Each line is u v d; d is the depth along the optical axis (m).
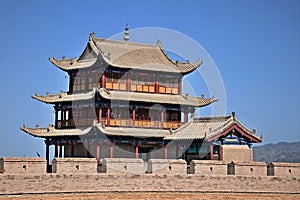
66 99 86.69
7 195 59.12
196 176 71.75
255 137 82.06
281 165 76.44
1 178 58.97
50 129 87.81
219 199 72.12
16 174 60.25
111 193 67.19
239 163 74.44
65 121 87.75
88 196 65.44
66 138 85.56
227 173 75.12
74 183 64.81
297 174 77.44
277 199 74.88
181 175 71.00
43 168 64.81
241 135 81.75
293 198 76.00
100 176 66.75
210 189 72.00
